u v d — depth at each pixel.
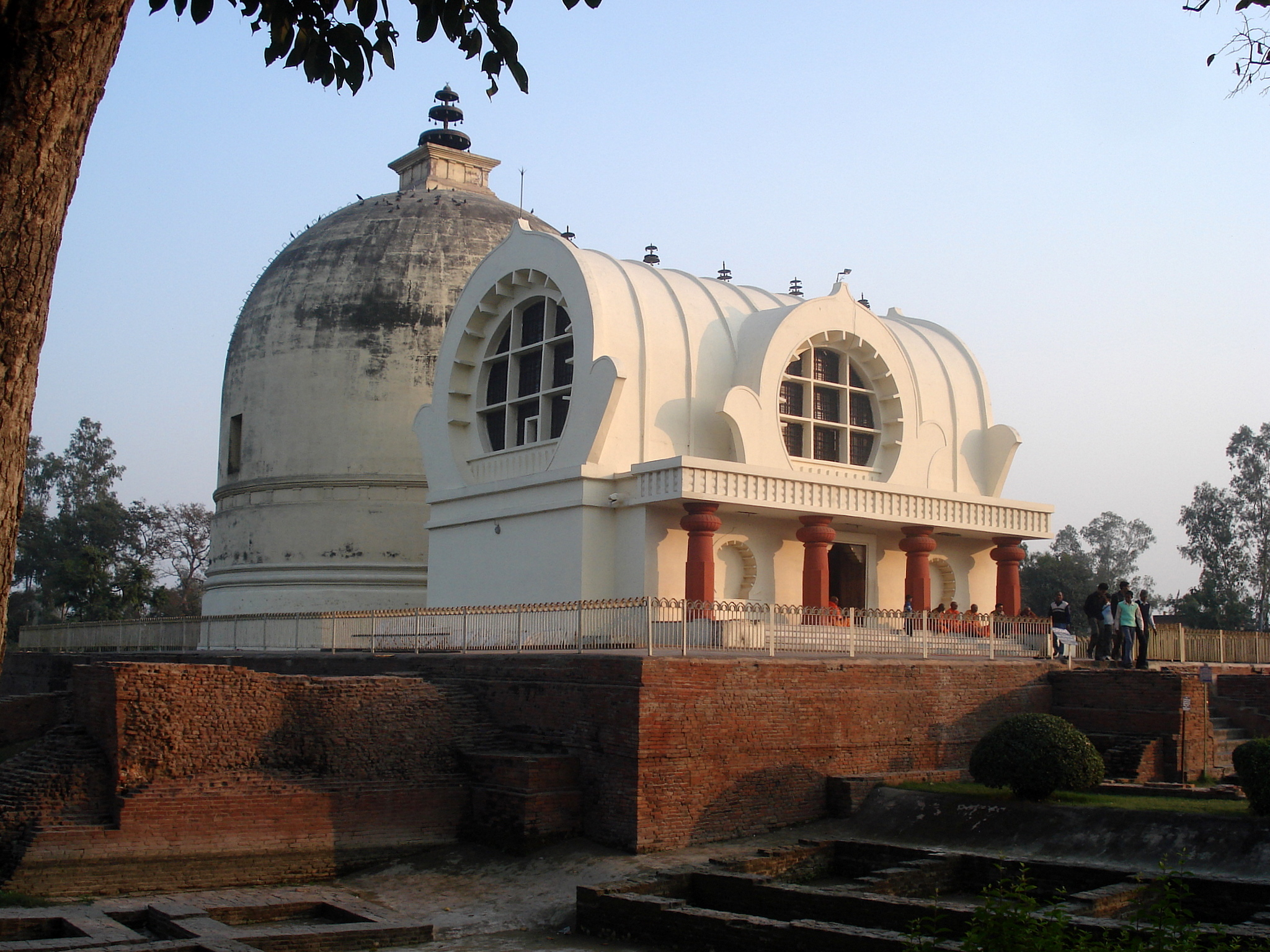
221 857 20.59
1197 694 25.52
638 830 20.73
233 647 35.59
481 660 25.12
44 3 6.09
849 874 20.34
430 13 9.98
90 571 63.53
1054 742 20.84
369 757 22.88
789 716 23.06
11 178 6.13
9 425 6.14
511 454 33.25
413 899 20.12
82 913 17.91
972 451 36.38
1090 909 15.45
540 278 33.22
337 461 41.84
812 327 32.56
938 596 35.25
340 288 42.88
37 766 21.05
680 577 29.66
